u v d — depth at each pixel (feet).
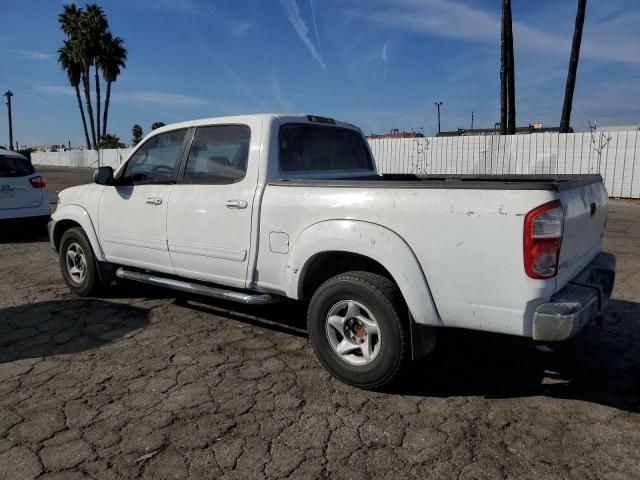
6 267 24.08
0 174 29.32
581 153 52.85
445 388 11.88
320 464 9.07
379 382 11.37
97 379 12.28
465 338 14.90
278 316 16.79
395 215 10.88
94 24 152.66
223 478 8.70
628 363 13.16
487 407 11.03
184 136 15.48
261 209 13.04
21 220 30.07
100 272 18.13
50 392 11.64
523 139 55.52
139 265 16.53
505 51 57.77
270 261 13.01
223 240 13.87
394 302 10.98
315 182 12.26
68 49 159.43
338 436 9.92
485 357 13.61
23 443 9.65
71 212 18.28
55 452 9.38
